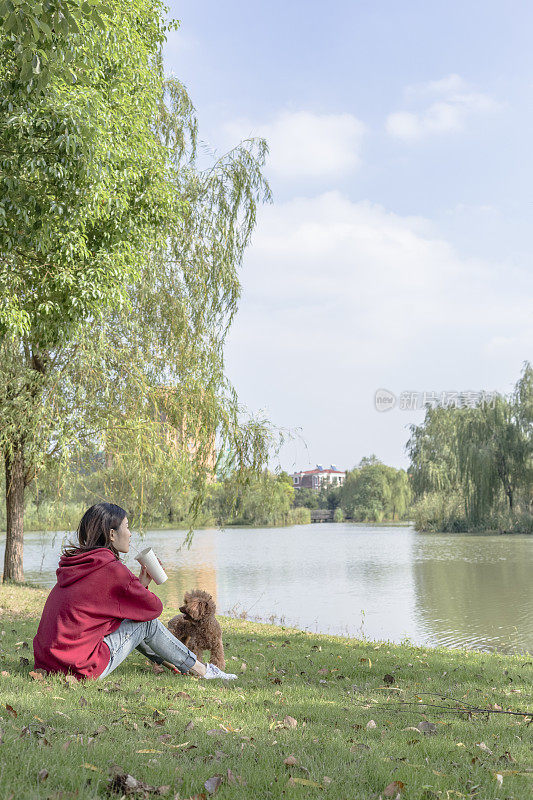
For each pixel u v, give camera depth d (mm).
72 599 4344
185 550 36094
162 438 15188
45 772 2639
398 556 31375
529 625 14273
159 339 15453
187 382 15227
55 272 8883
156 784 2709
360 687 5512
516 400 43219
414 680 6047
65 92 7863
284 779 2885
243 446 15898
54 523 17922
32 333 9805
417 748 3588
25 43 5355
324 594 18906
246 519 66750
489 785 3014
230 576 23328
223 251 15781
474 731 4086
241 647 7852
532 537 41594
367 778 3010
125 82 9719
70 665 4285
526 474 42250
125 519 4703
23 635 7094
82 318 9414
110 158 8703
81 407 14359
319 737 3605
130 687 4328
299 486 119562
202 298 15625
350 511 87625
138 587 4488
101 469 15336
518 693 5586
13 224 7934
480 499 41719
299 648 8117
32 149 7559
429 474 51531
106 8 5477
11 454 14617
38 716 3443
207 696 4367
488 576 22953
